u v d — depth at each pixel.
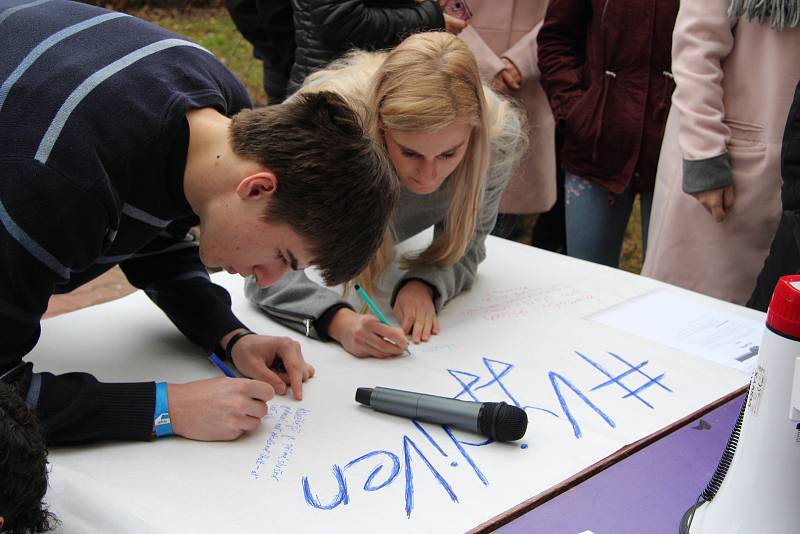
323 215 0.92
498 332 1.34
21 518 0.76
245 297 1.47
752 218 1.85
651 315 1.41
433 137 1.16
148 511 0.85
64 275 0.92
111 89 0.92
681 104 1.85
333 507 0.87
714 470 0.97
